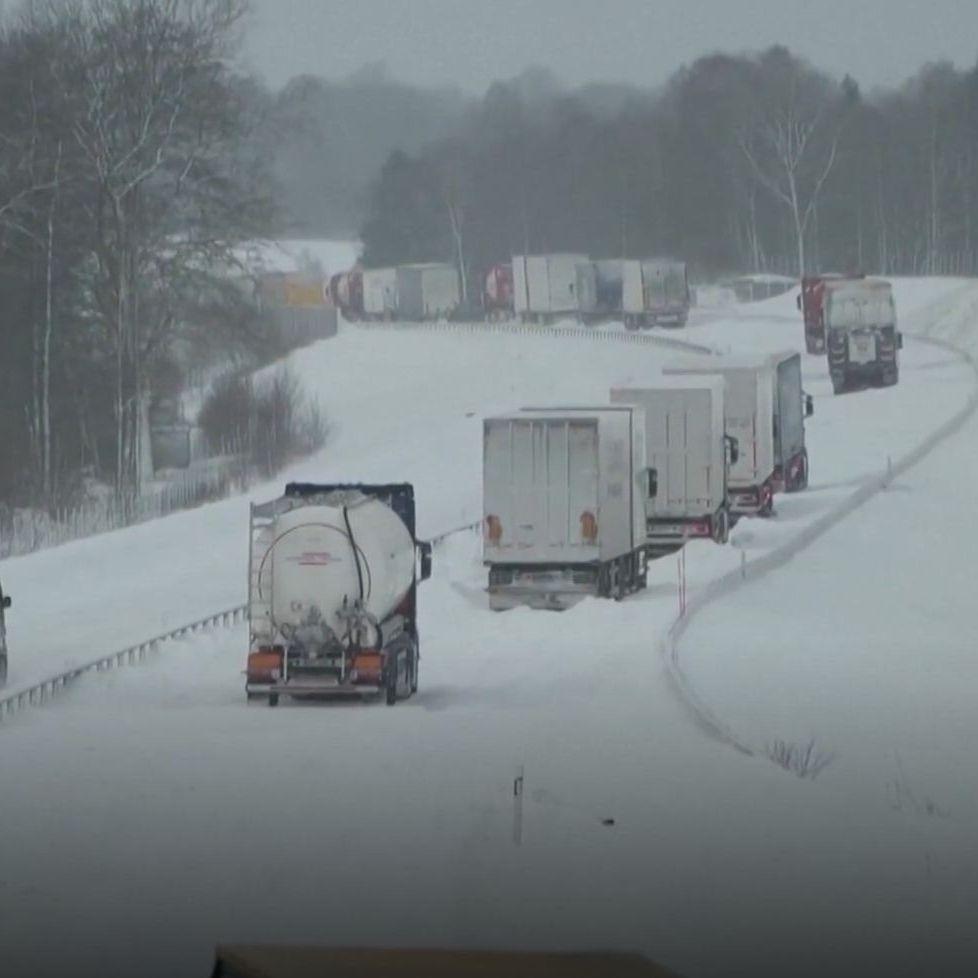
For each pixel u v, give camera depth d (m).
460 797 35.91
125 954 26.20
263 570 48.91
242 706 48.78
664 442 77.94
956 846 34.06
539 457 65.00
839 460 112.88
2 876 30.45
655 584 70.81
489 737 42.78
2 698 48.22
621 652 55.91
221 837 32.81
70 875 30.44
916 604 69.56
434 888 29.52
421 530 88.62
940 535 86.44
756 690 52.03
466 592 69.94
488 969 19.97
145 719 45.91
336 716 46.31
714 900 29.41
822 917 28.62
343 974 19.38
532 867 30.84
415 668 50.97
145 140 124.25
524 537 65.12
